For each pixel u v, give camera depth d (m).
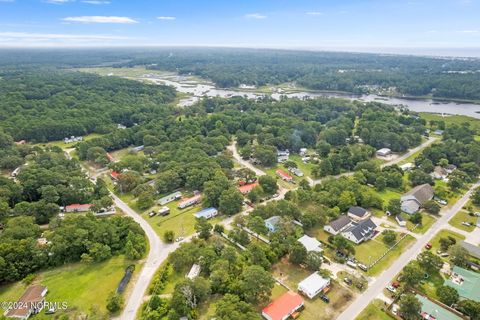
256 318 62.53
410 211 112.88
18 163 145.88
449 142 172.88
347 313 71.19
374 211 115.19
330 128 195.00
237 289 73.00
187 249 87.06
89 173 148.62
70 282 81.06
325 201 113.19
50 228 99.75
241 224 104.31
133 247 90.56
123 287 78.69
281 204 107.81
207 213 111.19
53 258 86.50
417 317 67.81
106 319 68.06
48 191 112.88
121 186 129.38
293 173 149.25
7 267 80.00
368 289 78.19
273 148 165.25
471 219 110.00
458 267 83.06
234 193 114.88
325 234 101.44
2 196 108.94
